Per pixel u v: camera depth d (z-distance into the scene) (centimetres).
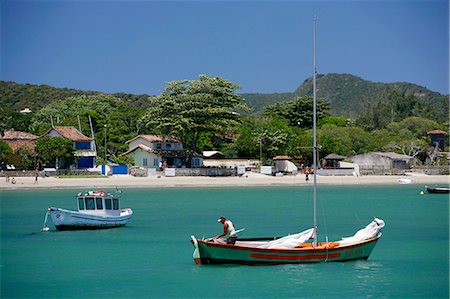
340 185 13350
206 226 6938
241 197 10538
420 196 11025
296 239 4581
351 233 6525
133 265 4844
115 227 6725
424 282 4312
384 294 4031
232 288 4141
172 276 4481
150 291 4128
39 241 5888
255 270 4488
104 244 5728
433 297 3984
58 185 11662
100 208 6619
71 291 4156
